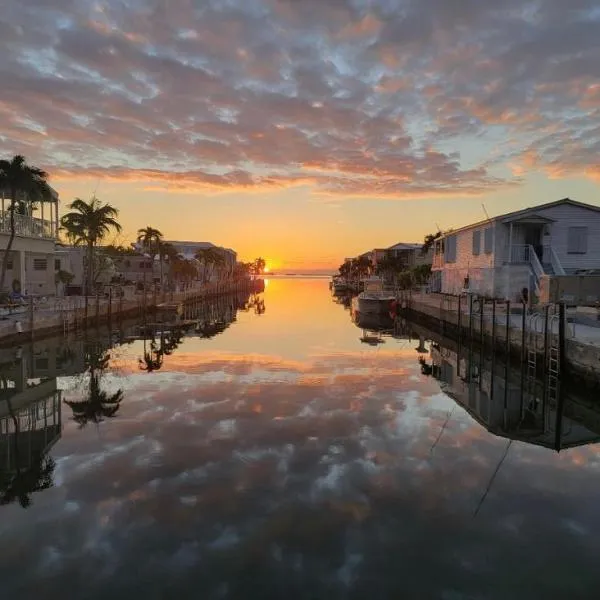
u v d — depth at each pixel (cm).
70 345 2853
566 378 1728
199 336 3350
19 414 1388
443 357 2512
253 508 793
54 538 704
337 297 9800
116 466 969
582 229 3462
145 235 7050
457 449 1097
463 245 4303
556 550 684
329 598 578
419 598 580
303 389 1680
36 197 3441
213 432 1190
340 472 947
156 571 626
